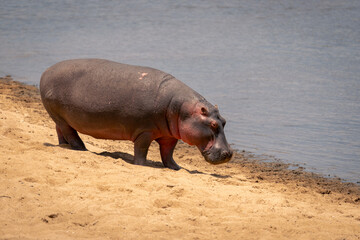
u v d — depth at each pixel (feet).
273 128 182.09
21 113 169.27
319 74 279.69
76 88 115.75
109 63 117.50
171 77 116.57
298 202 99.19
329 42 389.39
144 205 85.46
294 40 401.49
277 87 248.32
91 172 102.01
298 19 525.34
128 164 112.27
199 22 517.96
